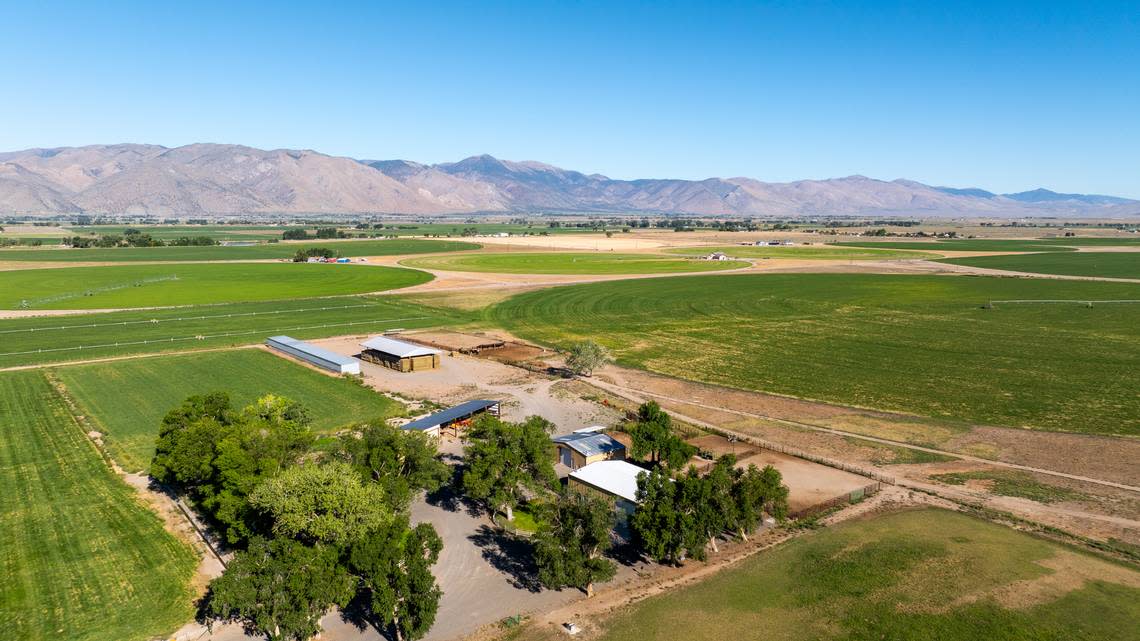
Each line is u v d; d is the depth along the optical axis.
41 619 42.72
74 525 54.50
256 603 40.25
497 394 93.25
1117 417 82.50
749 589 45.66
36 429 76.44
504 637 41.41
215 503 53.25
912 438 76.38
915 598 43.69
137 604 44.53
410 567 41.56
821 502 59.59
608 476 58.97
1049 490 61.84
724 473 54.62
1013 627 40.41
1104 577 46.16
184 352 114.69
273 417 68.88
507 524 56.88
